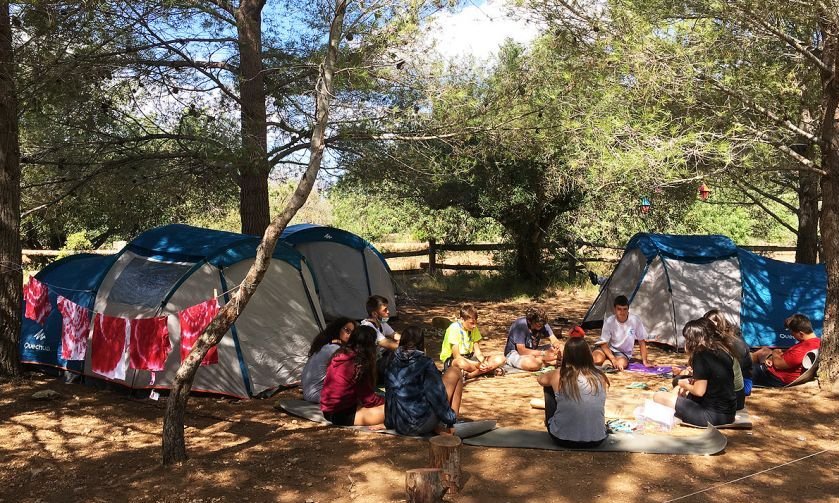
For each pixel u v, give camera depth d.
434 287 17.45
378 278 12.76
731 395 6.40
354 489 5.01
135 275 8.07
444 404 5.98
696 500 4.79
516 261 17.72
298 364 8.24
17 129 8.20
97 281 8.23
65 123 9.52
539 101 9.03
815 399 7.36
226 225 19.19
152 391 7.60
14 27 7.70
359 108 9.53
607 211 17.53
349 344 6.58
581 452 5.72
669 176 6.95
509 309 14.70
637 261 11.27
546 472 5.29
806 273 10.97
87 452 5.86
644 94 7.36
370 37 7.91
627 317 9.28
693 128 7.42
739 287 10.66
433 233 18.86
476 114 9.38
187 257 8.02
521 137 9.48
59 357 8.42
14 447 5.98
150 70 9.60
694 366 6.45
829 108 7.55
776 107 8.00
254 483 5.14
